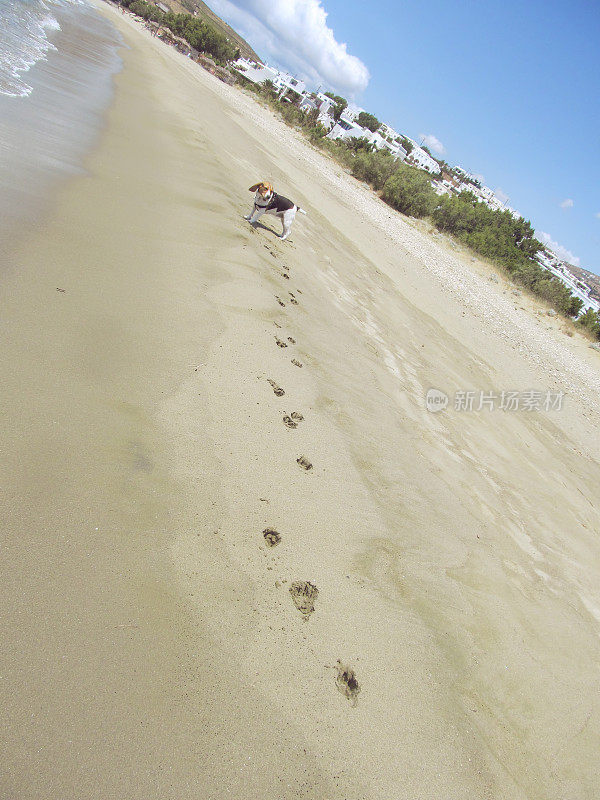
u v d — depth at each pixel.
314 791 2.20
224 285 5.92
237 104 30.58
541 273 27.47
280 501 3.53
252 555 3.05
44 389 3.27
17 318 3.70
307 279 8.42
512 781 2.84
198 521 3.05
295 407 4.61
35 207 5.39
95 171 7.34
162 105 15.41
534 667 3.71
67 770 1.82
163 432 3.50
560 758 3.18
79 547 2.55
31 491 2.66
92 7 46.97
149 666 2.27
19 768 1.76
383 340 8.42
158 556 2.74
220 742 2.16
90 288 4.52
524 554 5.10
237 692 2.37
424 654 3.15
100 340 3.97
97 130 9.33
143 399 3.67
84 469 2.94
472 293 18.52
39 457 2.85
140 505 2.94
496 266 28.03
